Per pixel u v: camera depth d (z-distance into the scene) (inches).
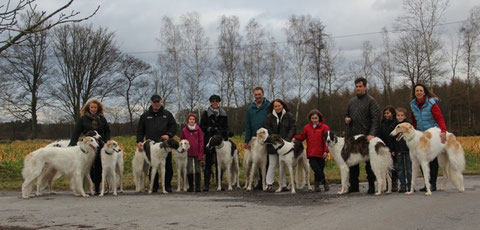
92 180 418.0
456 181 364.2
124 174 605.6
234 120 1665.8
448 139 366.9
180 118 1718.8
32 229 231.1
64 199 356.8
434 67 1439.5
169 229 225.9
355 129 386.3
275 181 504.7
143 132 435.2
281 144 393.7
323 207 291.4
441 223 227.9
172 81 1504.7
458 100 1919.3
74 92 1790.1
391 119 385.1
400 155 371.2
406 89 1763.0
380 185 356.2
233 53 1535.4
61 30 1722.4
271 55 1512.1
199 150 425.4
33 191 437.7
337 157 378.9
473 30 1691.7
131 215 269.4
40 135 2108.8
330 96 1768.0
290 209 285.6
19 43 158.9
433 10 1405.0
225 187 468.1
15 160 697.6
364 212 265.4
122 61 1987.0
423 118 381.4
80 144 382.6
